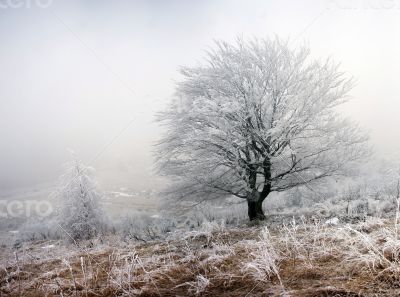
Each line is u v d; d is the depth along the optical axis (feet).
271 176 41.04
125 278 14.29
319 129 37.83
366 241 12.76
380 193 35.63
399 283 10.37
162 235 32.83
